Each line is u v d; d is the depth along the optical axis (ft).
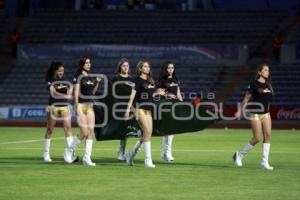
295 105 157.38
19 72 178.70
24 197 45.14
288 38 180.14
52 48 180.86
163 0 198.08
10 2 196.24
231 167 64.80
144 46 177.68
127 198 44.91
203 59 175.52
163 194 46.78
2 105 171.01
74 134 119.34
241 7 195.21
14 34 182.39
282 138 114.01
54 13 195.62
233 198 45.34
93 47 179.52
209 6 196.24
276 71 171.53
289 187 50.65
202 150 87.61
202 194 46.93
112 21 192.75
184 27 188.96
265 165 63.52
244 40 182.91
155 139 111.14
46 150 70.74
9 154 79.66
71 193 46.98
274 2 192.03
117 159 73.72
